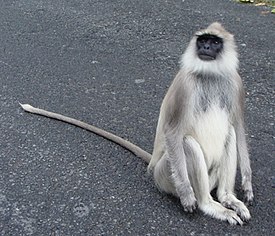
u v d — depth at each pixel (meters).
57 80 4.22
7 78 4.25
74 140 3.69
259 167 3.50
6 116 3.89
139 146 3.66
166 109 3.19
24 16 5.00
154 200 3.30
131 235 3.13
